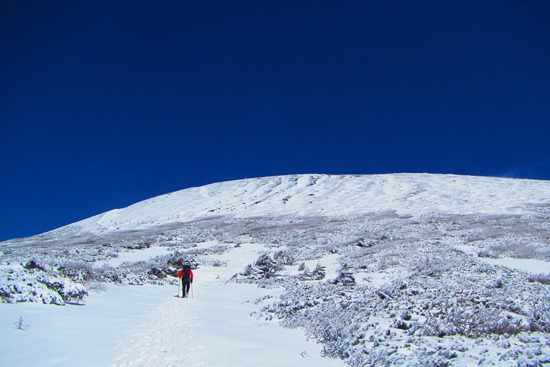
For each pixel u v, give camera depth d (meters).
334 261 29.22
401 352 7.98
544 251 25.75
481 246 29.52
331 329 10.10
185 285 18.83
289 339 10.31
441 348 8.02
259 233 48.50
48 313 11.97
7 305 12.30
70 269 19.45
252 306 16.02
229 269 30.77
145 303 16.31
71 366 7.62
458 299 11.95
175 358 8.40
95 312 13.14
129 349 9.03
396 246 31.05
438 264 22.02
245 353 8.87
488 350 7.84
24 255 35.69
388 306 11.87
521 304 11.79
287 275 25.70
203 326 11.80
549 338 8.50
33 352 8.35
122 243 46.28
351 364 7.84
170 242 46.44
